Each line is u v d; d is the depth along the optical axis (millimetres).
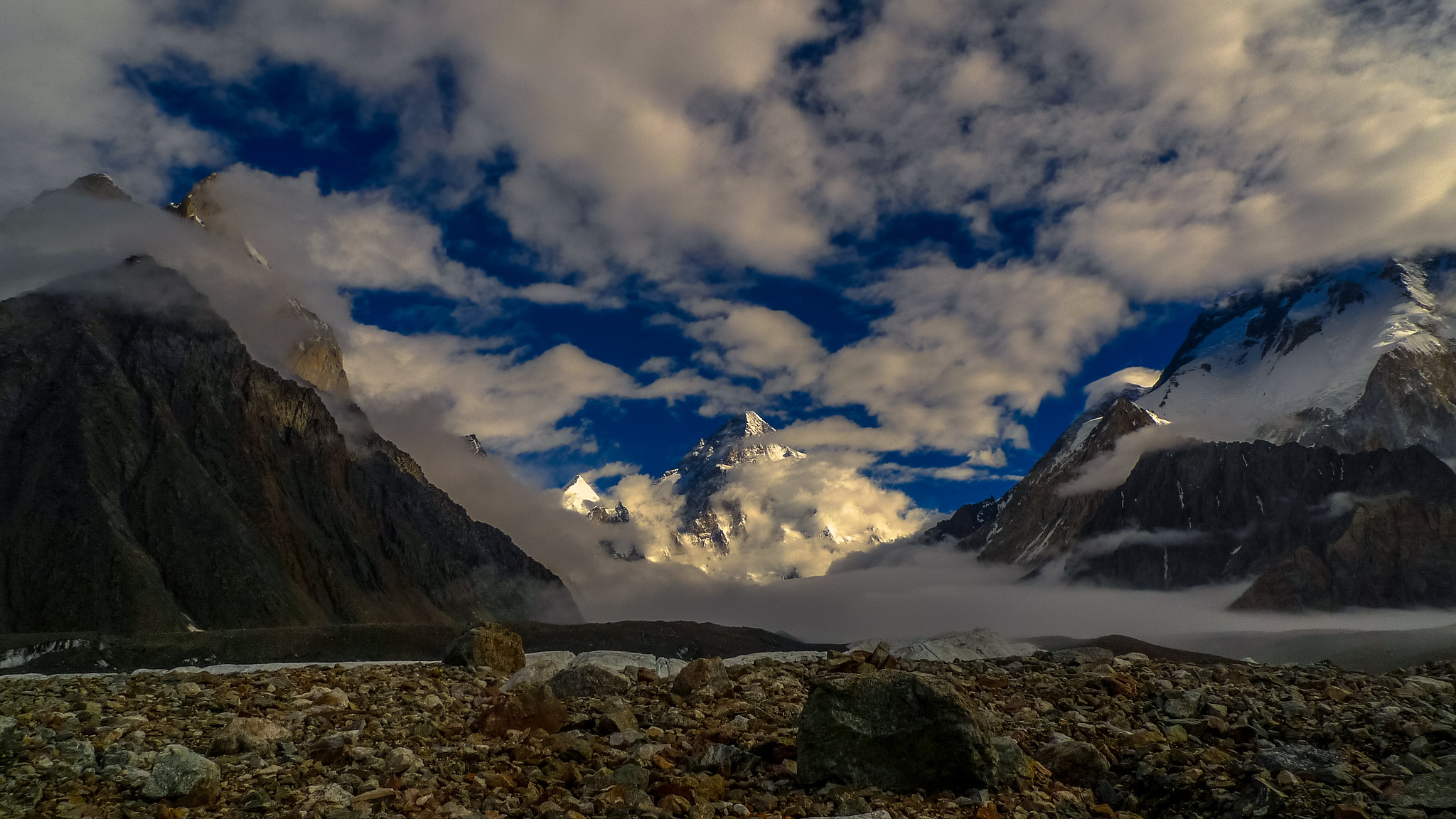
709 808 9391
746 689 16328
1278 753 11438
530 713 12961
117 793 9500
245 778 9977
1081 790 11195
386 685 16641
